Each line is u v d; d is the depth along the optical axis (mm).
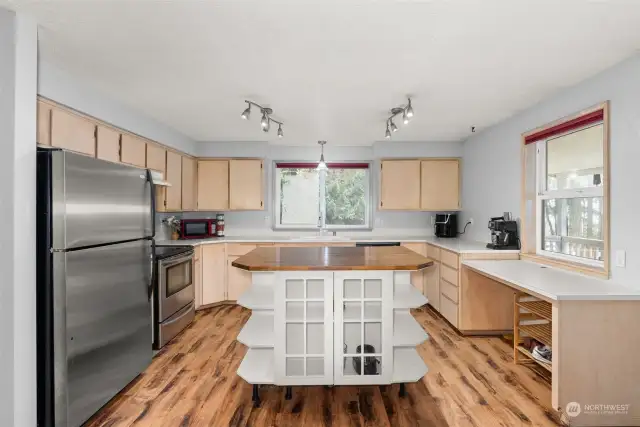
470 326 3590
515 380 2648
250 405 2318
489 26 1938
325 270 2260
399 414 2217
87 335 2102
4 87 1812
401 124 4074
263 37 2072
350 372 2410
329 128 4281
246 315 4293
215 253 4652
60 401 1922
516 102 3262
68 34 2043
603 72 2521
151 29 1988
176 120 3924
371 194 5484
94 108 2893
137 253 2645
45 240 1907
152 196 2857
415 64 2436
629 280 2307
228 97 3133
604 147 2477
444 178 5066
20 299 1815
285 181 5559
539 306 2830
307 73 2598
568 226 3121
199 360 3002
